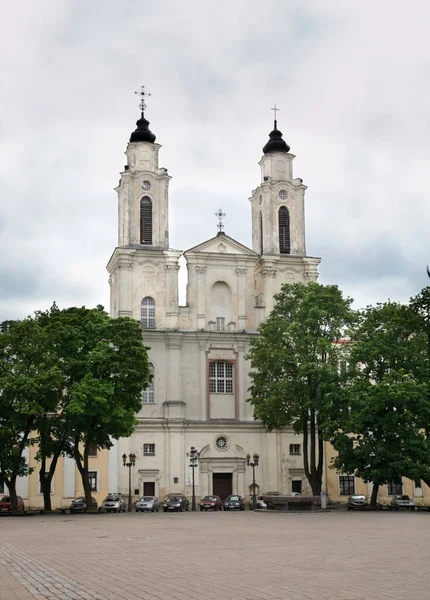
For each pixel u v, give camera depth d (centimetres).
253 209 9581
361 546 2670
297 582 1734
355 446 7050
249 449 8550
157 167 8956
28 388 6038
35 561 2280
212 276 8831
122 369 6531
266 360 7319
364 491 8681
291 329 7244
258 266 9050
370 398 6481
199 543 2883
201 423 8444
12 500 6303
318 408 6900
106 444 6619
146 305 8619
